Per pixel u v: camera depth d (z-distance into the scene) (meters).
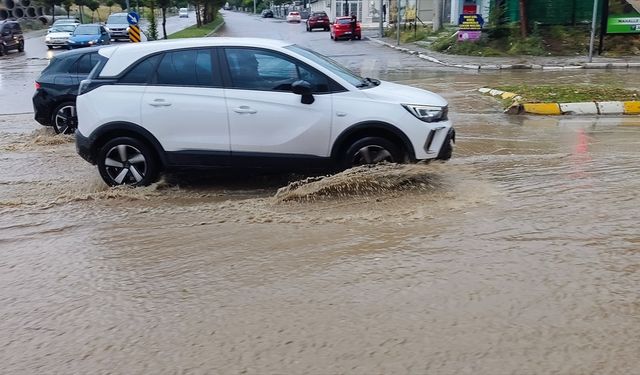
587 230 5.16
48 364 3.46
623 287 4.10
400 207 5.99
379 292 4.17
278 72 6.55
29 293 4.41
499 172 7.15
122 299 4.24
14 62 28.16
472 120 10.90
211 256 4.95
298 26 59.47
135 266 4.82
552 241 4.95
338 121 6.39
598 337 3.49
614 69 18.95
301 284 4.35
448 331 3.61
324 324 3.76
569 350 3.37
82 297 4.30
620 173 6.93
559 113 11.38
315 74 6.52
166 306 4.10
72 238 5.52
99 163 6.88
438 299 4.02
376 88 6.70
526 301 3.94
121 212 6.23
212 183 7.21
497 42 23.81
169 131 6.61
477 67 19.88
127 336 3.72
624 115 11.20
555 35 23.14
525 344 3.44
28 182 7.54
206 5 60.53
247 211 6.10
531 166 7.39
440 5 32.84
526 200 6.04
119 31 37.19
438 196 6.28
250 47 6.62
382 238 5.19
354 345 3.50
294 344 3.54
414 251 4.88
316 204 6.21
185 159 6.66
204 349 3.53
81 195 6.79
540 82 15.71
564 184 6.55
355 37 38.31
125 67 6.79
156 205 6.43
